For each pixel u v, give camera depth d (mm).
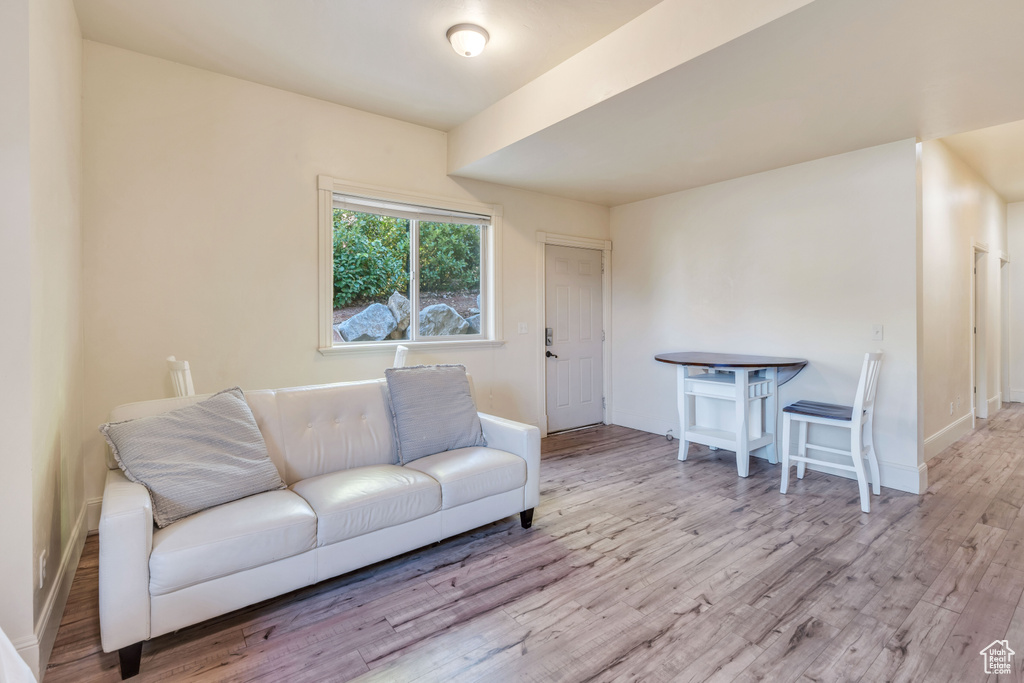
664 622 1815
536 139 3146
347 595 2008
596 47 2623
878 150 3283
